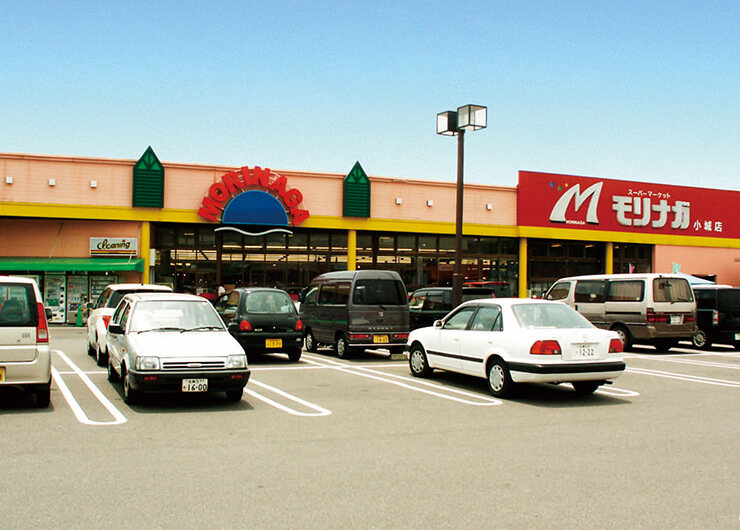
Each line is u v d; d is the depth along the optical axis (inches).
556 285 767.7
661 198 1298.0
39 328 320.8
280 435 277.6
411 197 1133.1
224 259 1066.7
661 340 681.6
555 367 356.2
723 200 1360.7
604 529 171.6
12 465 225.3
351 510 184.1
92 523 171.6
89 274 1006.4
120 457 238.2
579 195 1232.8
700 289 722.2
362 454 246.7
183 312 382.9
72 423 297.0
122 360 355.3
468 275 1190.9
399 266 1157.7
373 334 576.1
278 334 549.3
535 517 179.9
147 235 1004.6
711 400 377.1
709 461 240.8
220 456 241.3
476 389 412.8
